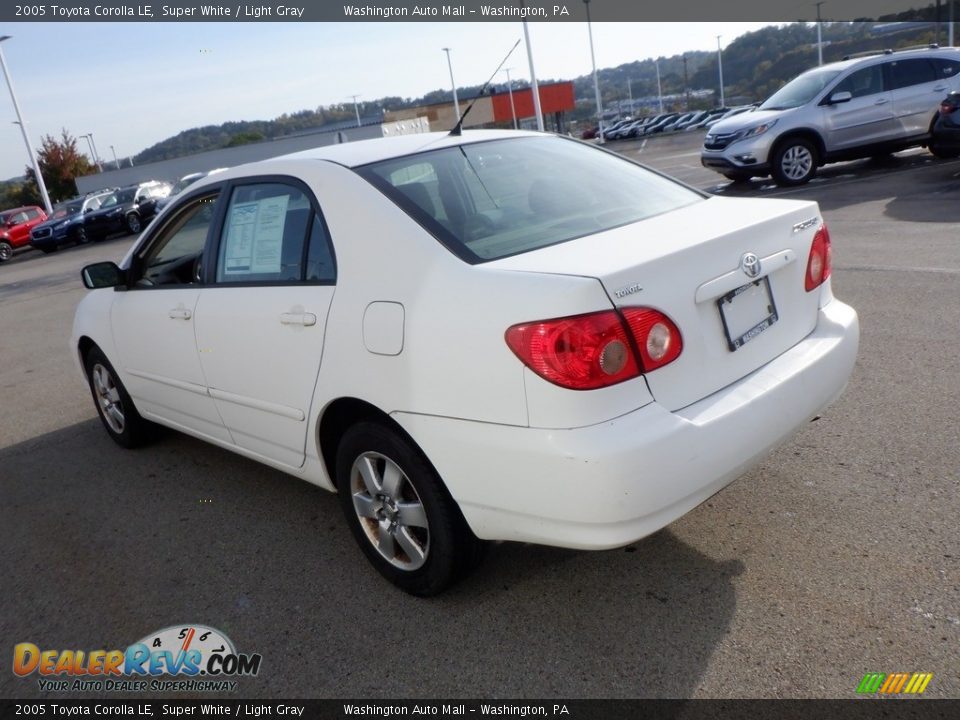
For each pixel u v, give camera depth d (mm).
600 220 3049
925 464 3537
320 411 3129
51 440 5621
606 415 2357
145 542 3859
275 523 3883
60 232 25109
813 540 3094
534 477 2422
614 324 2340
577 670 2578
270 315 3271
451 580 2930
